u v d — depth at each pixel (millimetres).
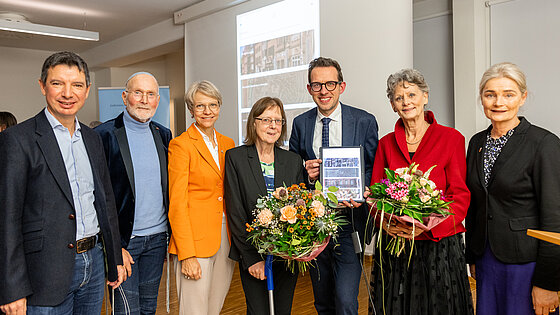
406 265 2066
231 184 2244
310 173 2398
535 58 4949
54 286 1657
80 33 7258
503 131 2023
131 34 9328
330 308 2537
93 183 1888
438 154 2090
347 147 2320
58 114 1751
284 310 2258
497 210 1987
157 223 2385
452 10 6004
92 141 1928
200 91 2393
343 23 5117
